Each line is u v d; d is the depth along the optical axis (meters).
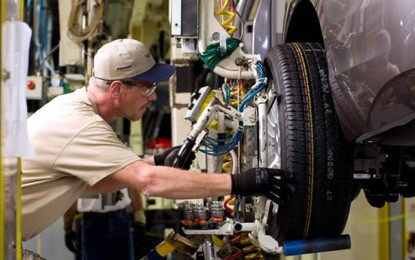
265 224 2.78
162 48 8.38
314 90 2.62
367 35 2.23
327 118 2.58
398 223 5.32
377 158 2.70
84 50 5.20
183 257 4.46
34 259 2.82
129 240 6.30
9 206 1.89
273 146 2.76
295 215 2.60
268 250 2.77
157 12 8.02
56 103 2.96
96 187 3.13
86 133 2.80
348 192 2.59
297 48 2.80
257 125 2.93
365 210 5.49
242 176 2.58
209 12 3.07
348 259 5.49
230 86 3.25
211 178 2.63
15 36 1.82
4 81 1.69
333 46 2.48
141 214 6.55
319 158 2.54
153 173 2.70
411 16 2.07
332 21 2.50
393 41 2.11
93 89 3.04
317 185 2.55
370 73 2.22
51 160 2.80
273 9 3.59
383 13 2.15
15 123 1.82
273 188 2.55
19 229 2.09
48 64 6.15
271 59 2.86
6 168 1.82
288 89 2.63
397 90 2.15
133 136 7.96
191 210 3.18
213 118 2.85
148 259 3.43
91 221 6.18
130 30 8.16
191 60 4.34
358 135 2.43
